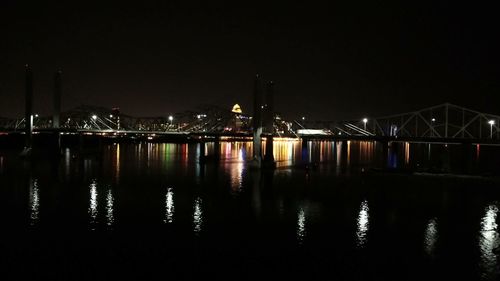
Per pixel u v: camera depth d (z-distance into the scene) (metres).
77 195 67.94
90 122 168.25
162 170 98.69
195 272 38.22
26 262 39.94
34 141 155.00
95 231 48.66
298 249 43.75
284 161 122.00
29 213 56.12
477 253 43.00
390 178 88.19
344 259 41.34
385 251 43.38
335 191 73.38
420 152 178.50
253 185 79.00
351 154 158.25
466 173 94.75
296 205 62.44
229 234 48.19
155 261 40.50
